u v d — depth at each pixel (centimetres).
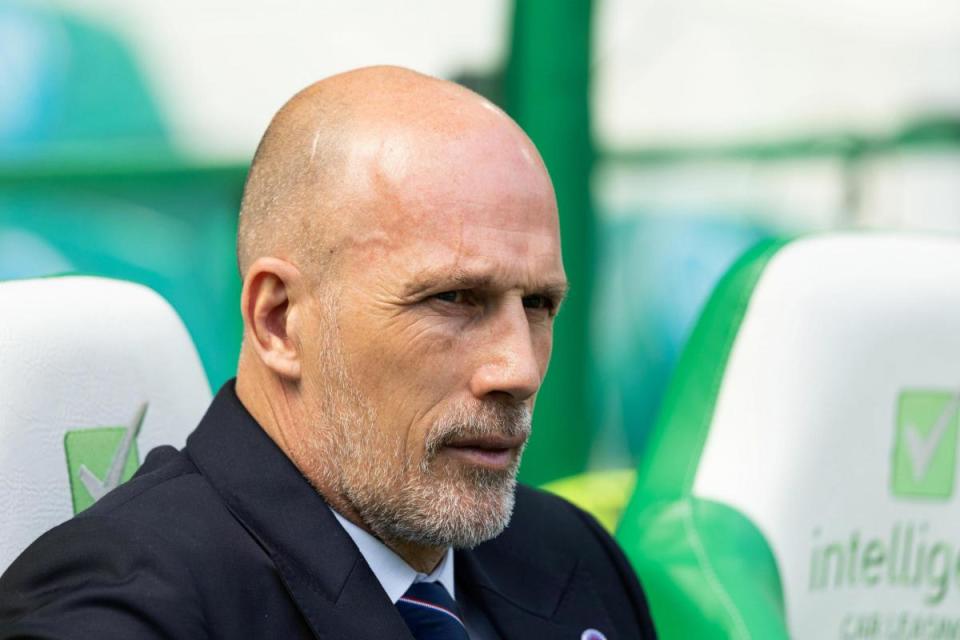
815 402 795
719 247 1658
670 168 1636
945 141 1723
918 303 820
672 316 1633
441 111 568
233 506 568
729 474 789
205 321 1394
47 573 538
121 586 518
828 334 801
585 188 1265
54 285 661
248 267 587
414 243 550
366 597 565
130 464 656
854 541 804
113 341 660
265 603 553
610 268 1589
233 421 592
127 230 1370
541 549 685
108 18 1400
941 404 823
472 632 640
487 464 564
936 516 826
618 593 702
